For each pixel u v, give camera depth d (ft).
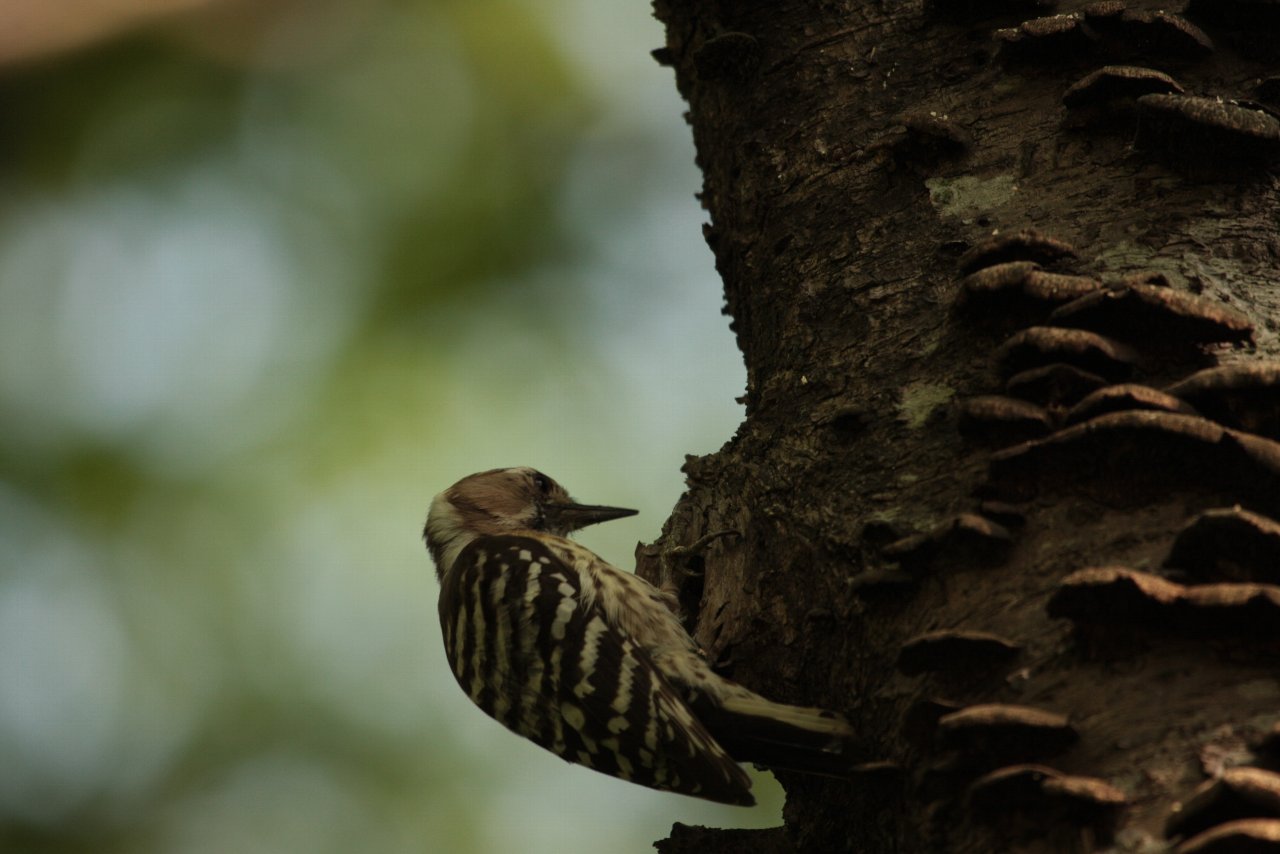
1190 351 22.15
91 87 50.21
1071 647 20.36
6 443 46.16
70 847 44.09
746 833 27.63
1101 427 20.85
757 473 27.50
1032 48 27.50
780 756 24.43
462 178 49.90
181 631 45.52
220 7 50.80
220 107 50.49
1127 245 24.58
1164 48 26.27
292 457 46.03
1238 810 16.92
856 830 24.18
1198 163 24.88
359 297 47.80
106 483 45.93
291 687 45.42
